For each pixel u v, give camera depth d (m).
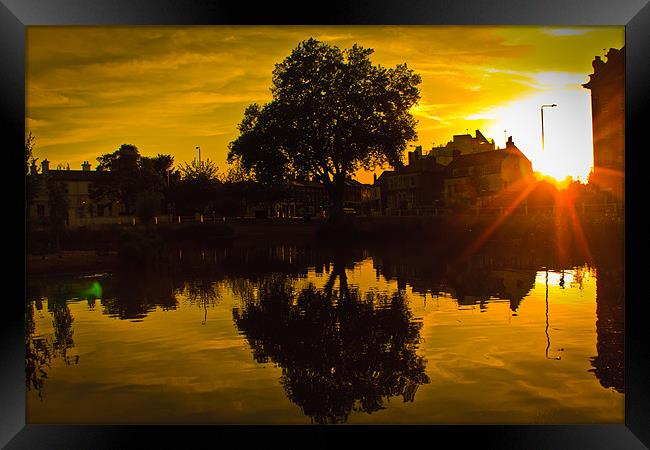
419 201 77.19
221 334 11.41
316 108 49.69
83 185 69.88
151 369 9.10
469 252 28.94
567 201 35.72
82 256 27.81
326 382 8.35
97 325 12.44
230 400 7.72
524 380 8.22
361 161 53.03
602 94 37.31
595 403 7.42
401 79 50.81
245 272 22.77
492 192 62.78
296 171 53.03
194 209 62.53
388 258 27.59
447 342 10.35
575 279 18.09
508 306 13.66
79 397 7.93
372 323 12.11
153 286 18.78
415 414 7.17
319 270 23.11
